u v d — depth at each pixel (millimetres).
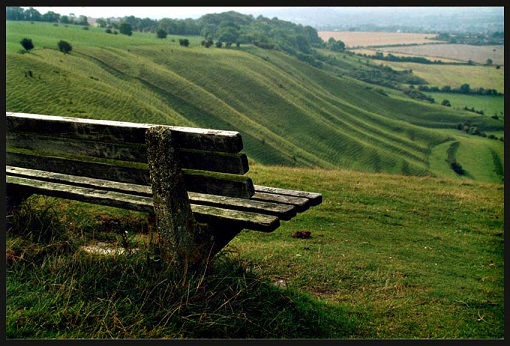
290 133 135875
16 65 92625
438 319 4703
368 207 11438
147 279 3543
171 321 3291
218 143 3199
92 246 4457
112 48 153875
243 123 125625
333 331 3867
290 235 8266
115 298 3422
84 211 5984
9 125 4102
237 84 153625
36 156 4410
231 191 3477
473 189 15297
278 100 150125
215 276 3617
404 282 6164
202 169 3406
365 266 6641
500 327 4668
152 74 136125
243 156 3240
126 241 4094
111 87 105688
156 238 3936
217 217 3615
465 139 167000
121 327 3145
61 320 3182
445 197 13328
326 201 11453
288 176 13961
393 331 4168
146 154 3623
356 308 4602
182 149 3424
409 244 9000
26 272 3670
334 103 173625
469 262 8273
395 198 12578
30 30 179375
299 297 4305
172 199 3439
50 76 94188
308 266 5996
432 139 161000
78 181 4270
